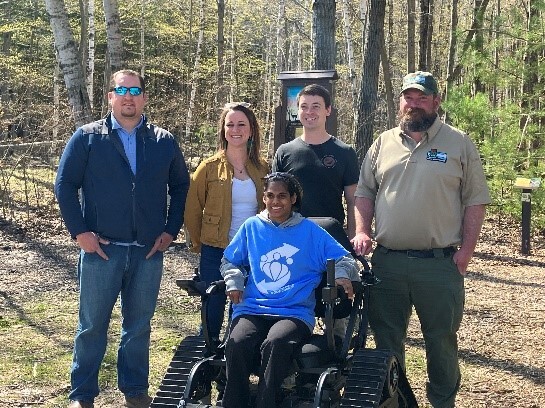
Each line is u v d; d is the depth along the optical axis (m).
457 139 4.63
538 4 13.74
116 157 4.75
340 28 31.58
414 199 4.58
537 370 6.35
